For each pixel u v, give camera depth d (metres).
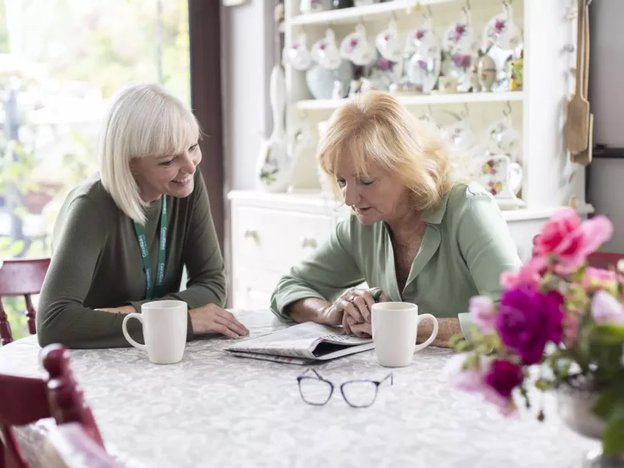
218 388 1.46
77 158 3.63
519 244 2.71
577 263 1.00
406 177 1.78
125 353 1.72
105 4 3.64
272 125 3.73
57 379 0.99
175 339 1.62
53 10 3.54
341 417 1.30
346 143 1.76
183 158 1.92
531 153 2.74
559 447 1.15
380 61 3.37
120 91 1.93
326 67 3.42
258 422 1.28
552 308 0.96
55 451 0.85
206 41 3.89
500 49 2.89
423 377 1.49
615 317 0.92
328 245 2.07
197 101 3.89
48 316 1.78
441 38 3.23
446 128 3.03
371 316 1.62
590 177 2.93
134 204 1.91
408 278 1.88
